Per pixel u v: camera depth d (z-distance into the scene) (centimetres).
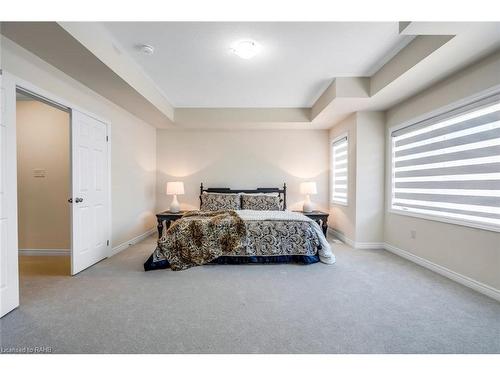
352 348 154
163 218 419
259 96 391
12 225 194
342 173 453
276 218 331
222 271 288
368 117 381
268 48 250
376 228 388
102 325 176
